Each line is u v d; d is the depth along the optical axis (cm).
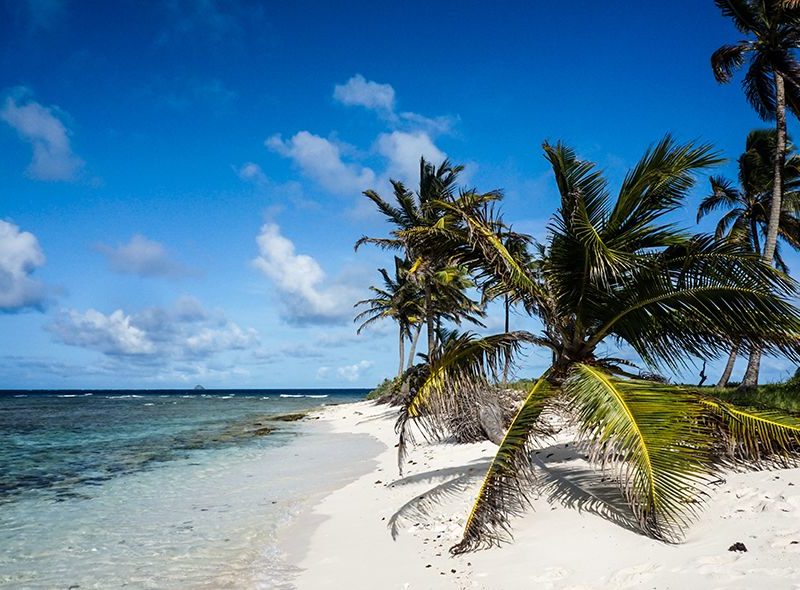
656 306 767
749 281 686
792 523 531
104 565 746
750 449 738
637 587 473
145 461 1781
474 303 2623
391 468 1405
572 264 790
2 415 4459
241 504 1116
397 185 2344
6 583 685
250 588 639
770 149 2444
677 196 784
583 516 696
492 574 577
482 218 836
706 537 556
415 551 703
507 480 694
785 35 1650
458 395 825
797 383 1465
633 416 638
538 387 791
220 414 4700
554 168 830
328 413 4369
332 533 850
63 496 1228
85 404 7156
